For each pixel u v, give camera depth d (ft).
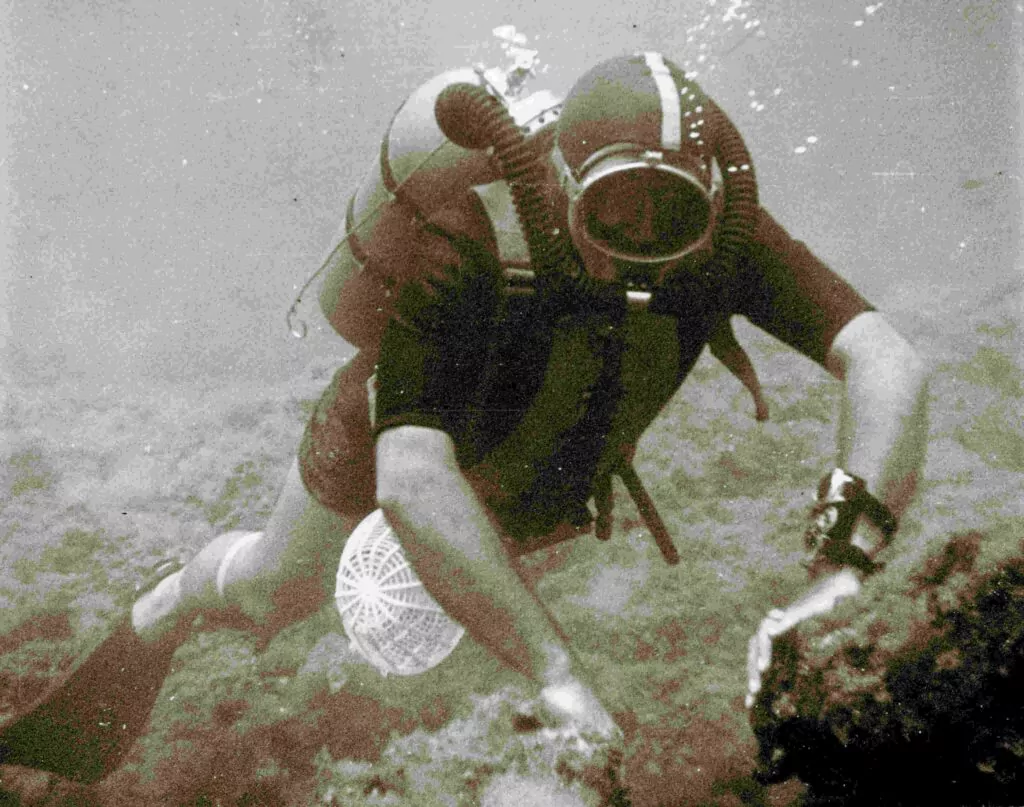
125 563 11.86
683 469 11.89
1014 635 7.62
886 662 7.21
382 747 8.68
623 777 7.74
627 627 9.80
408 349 4.99
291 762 8.86
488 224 5.04
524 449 5.40
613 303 4.75
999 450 11.73
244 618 8.24
